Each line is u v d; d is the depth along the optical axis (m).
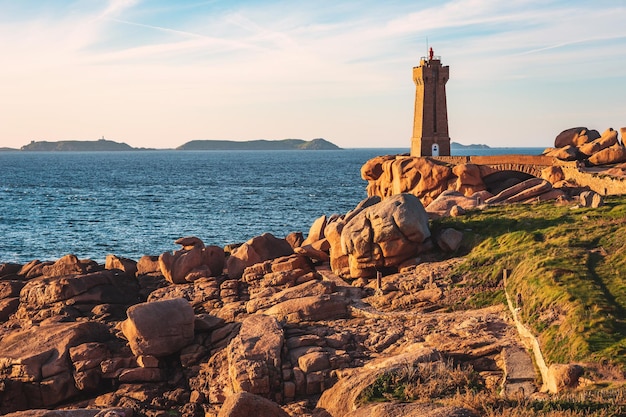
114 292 47.19
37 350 36.12
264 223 108.69
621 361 25.61
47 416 24.08
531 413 20.28
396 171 79.50
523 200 57.41
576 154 72.94
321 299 39.41
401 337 34.59
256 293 45.41
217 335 37.38
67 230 101.69
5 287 47.72
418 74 97.81
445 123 98.50
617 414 19.88
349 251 46.47
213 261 51.41
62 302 45.47
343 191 168.88
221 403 32.25
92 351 36.03
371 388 25.45
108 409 24.98
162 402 33.84
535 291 34.25
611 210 47.66
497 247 44.41
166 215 119.06
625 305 31.08
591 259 37.59
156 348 35.78
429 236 46.84
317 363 31.84
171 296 47.09
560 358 27.45
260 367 31.30
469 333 33.06
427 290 40.16
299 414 29.05
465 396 22.81
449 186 75.88
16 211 125.94
